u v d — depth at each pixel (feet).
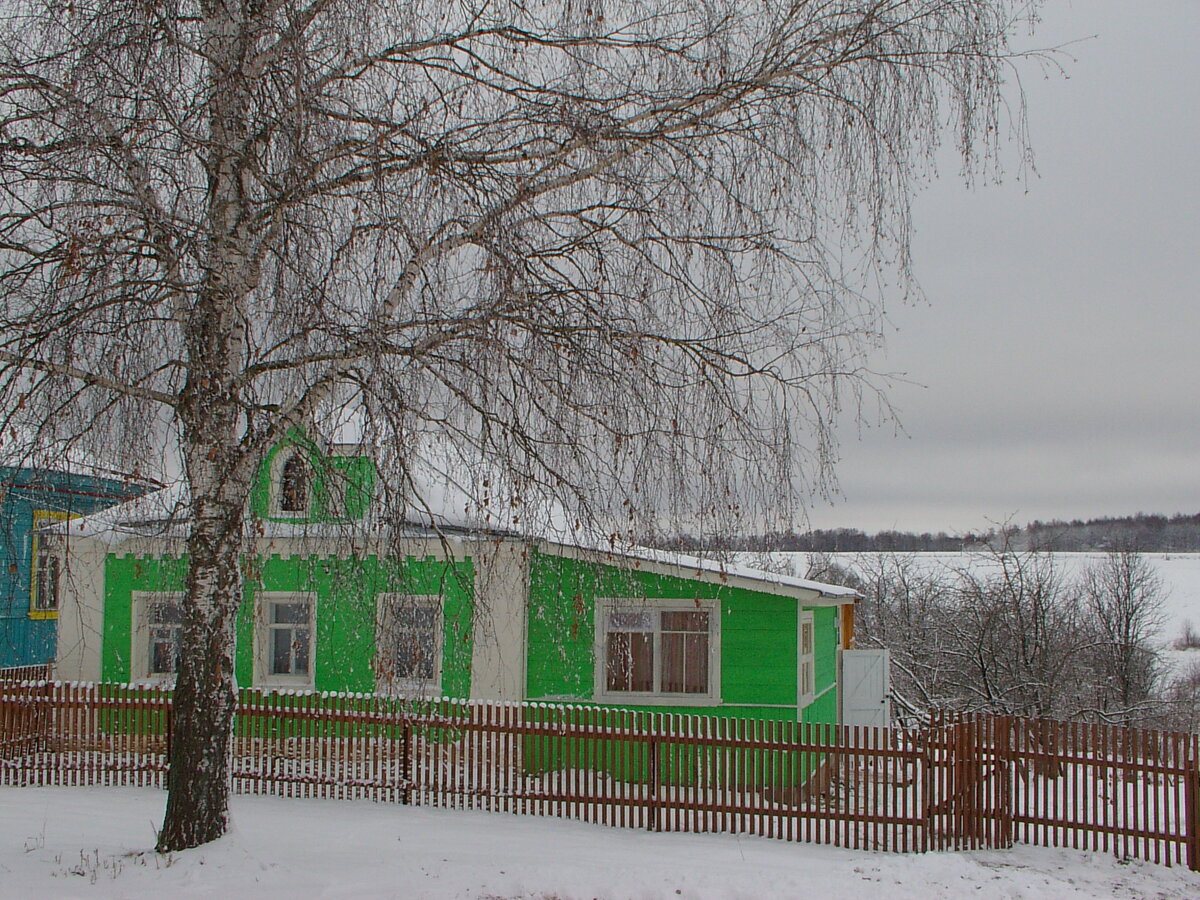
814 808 37.58
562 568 30.27
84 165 21.88
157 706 41.91
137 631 50.24
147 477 25.39
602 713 37.83
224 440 25.13
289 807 38.19
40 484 23.49
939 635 97.96
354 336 21.77
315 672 48.26
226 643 28.27
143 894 25.35
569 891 28.17
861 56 25.18
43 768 42.01
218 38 22.57
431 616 38.29
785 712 46.98
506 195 23.17
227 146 22.29
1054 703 82.33
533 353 23.63
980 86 25.54
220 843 28.35
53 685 42.42
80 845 31.17
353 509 23.65
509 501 23.71
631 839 35.17
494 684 46.65
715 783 36.78
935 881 30.45
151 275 23.35
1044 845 35.91
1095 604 114.11
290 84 22.54
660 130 24.38
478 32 24.47
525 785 38.32
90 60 21.38
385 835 33.99
